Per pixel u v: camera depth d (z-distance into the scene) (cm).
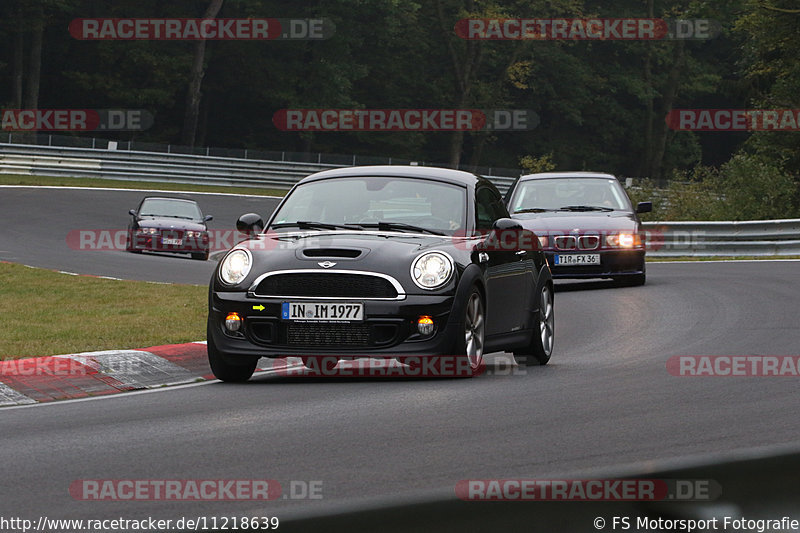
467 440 2280
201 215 10238
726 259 9100
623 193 6825
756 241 9250
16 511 1709
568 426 2445
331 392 3027
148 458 2138
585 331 4666
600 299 5909
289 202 3634
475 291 3294
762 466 1123
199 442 2306
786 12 14888
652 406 2731
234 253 3309
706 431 2381
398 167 3750
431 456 2114
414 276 3172
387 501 1055
